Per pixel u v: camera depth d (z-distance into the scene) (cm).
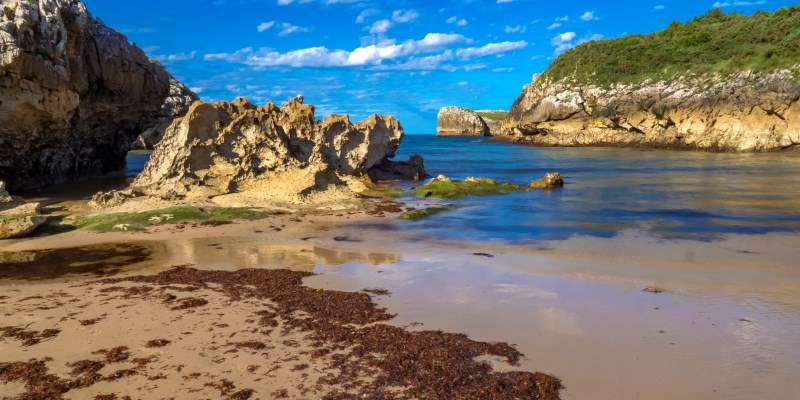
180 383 852
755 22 8725
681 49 9025
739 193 3266
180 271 1563
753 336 1066
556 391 844
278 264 1667
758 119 7025
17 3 2594
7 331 1066
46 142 3162
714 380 881
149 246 1927
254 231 2186
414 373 898
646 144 8581
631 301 1289
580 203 2944
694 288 1395
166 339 1030
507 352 986
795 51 7225
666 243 1936
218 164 2902
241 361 935
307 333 1070
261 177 2958
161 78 4347
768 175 4300
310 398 812
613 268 1605
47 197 2925
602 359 961
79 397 808
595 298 1312
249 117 3027
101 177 4078
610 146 9119
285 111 3416
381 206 2806
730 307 1240
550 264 1655
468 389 848
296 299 1288
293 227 2272
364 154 3678
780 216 2458
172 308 1216
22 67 2573
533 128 10525
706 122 7656
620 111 8825
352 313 1193
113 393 820
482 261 1698
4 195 2312
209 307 1224
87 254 1808
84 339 1029
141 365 915
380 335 1064
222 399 802
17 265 1664
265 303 1257
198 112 2869
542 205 2880
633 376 895
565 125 9806
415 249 1878
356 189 3309
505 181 4162
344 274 1542
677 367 928
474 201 3027
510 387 854
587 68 9894
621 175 4522
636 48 9725
